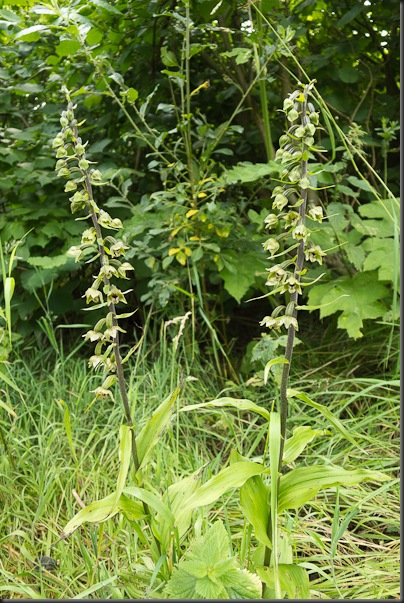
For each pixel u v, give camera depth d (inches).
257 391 135.9
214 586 68.1
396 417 115.2
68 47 122.9
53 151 157.3
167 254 136.9
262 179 140.0
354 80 145.4
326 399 128.9
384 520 93.3
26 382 130.5
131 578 82.2
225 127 129.4
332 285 132.7
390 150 152.4
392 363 137.2
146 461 77.4
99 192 164.2
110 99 159.0
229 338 166.9
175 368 131.4
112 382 77.4
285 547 80.7
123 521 86.4
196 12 135.6
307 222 133.3
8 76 155.2
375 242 130.3
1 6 139.4
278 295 150.3
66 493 101.9
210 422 127.8
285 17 148.8
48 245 157.3
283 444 71.2
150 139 148.1
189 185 129.9
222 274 134.3
